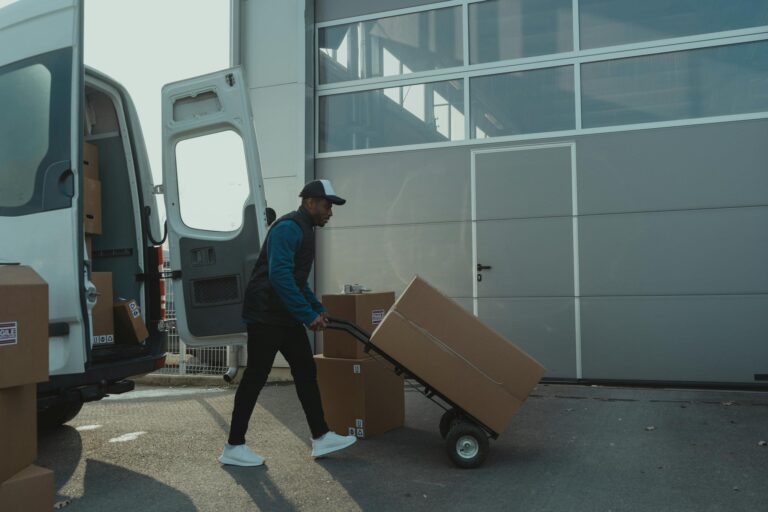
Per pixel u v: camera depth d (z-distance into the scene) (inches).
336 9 278.1
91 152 204.7
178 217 187.2
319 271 272.5
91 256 207.8
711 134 223.1
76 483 148.4
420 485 141.5
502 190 246.8
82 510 131.7
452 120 256.2
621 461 154.0
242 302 179.8
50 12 163.6
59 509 132.3
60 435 193.0
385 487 140.6
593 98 237.5
